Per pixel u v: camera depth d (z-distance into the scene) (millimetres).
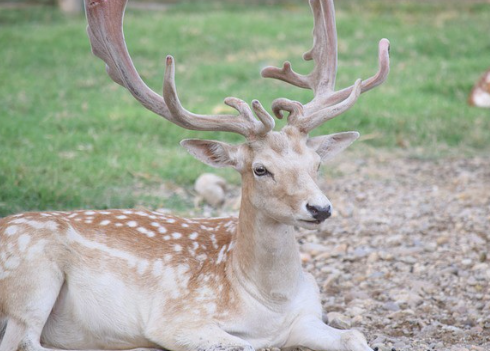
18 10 31109
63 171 12766
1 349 6957
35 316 6984
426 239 11125
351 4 32156
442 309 9008
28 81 19641
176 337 6984
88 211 7680
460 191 13117
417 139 15742
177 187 12742
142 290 7188
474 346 7715
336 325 8422
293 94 18688
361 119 16453
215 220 8055
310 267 10203
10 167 12422
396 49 23891
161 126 15875
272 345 7258
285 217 6691
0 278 7043
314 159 6848
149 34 25734
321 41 7938
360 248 10781
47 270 7043
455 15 29750
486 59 22766
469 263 10188
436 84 19609
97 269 7180
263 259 7000
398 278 9867
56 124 15750
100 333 7230
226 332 6996
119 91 19281
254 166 6812
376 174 13938
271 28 26922
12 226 7188
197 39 25234
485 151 15391
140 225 7527
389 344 7902
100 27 7133
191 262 7348
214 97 18547
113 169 12984
